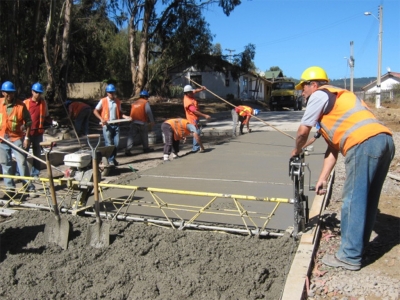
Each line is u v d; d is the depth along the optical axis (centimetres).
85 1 2609
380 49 3319
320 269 393
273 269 390
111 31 2972
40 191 678
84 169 552
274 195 623
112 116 875
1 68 1772
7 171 643
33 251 436
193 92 1007
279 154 1002
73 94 3709
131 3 2978
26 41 1881
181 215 538
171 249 434
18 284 379
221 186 687
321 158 913
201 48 3222
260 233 454
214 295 355
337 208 561
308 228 457
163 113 2586
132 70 3123
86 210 544
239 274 383
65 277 389
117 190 671
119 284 377
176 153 995
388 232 476
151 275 388
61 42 2186
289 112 2886
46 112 755
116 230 473
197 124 1038
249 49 3397
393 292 347
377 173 382
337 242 447
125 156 1047
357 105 385
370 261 406
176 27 3077
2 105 638
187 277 380
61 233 451
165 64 3325
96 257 426
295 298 331
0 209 560
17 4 1709
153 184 709
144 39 2986
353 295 347
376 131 371
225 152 1048
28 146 665
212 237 455
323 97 389
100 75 3619
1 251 436
